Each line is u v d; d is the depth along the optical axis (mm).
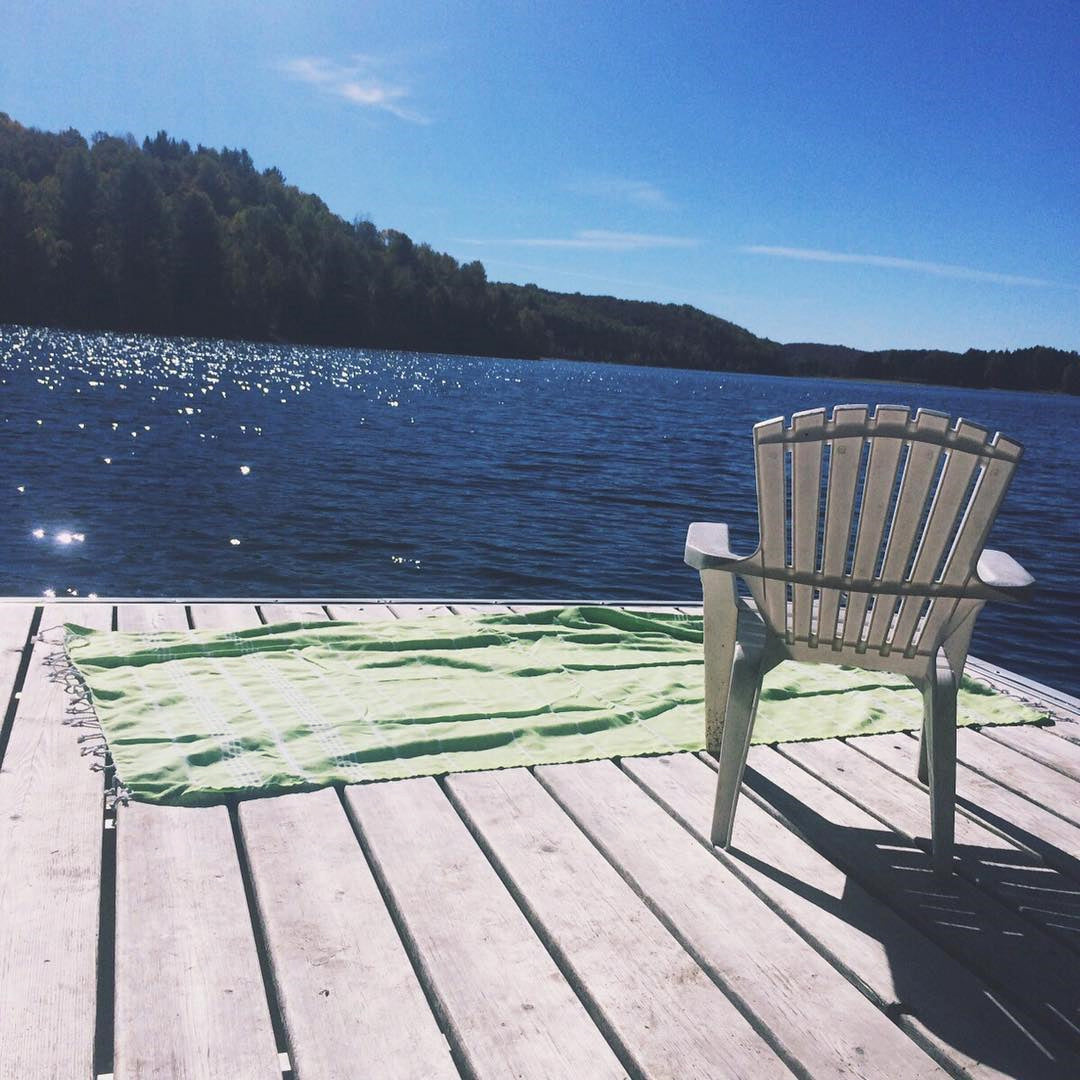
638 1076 1366
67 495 10930
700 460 19953
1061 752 2797
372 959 1565
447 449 18375
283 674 2924
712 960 1646
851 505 1868
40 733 2367
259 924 1679
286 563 8625
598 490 14352
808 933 1753
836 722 2867
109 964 1614
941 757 1970
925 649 1991
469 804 2168
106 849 1921
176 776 2150
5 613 3385
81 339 52031
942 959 1697
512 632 3512
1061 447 32062
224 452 15570
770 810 2268
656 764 2469
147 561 8359
